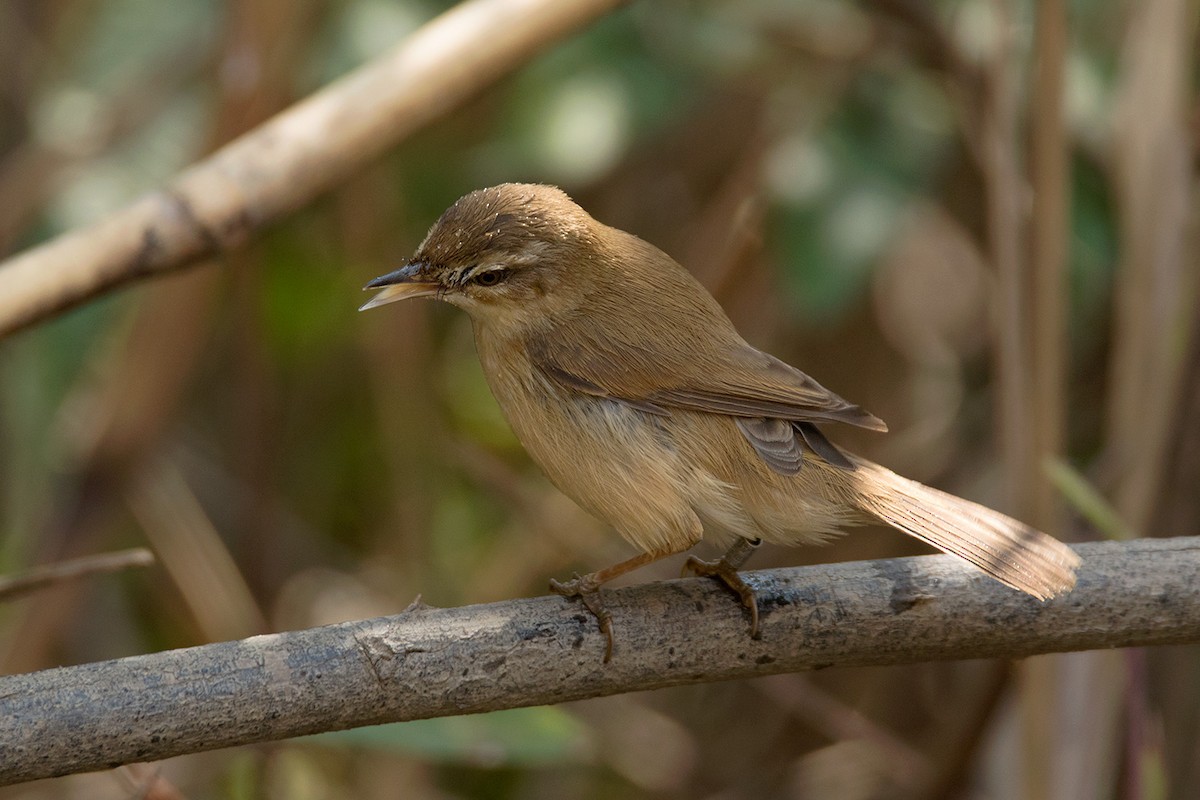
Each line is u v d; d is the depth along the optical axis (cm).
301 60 1145
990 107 1047
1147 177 1000
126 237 782
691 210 1373
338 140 822
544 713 885
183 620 1302
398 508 1305
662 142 1362
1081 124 1160
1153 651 1106
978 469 1295
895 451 1331
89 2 1377
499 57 853
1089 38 1178
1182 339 978
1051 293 934
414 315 1290
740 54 1174
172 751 616
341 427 1444
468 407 1391
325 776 1259
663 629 684
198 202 793
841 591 696
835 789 1307
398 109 834
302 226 1378
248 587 1265
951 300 1390
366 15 1147
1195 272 985
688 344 804
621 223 1373
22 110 1362
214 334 1321
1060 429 936
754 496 784
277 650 631
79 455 1166
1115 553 704
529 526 1338
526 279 824
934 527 736
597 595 688
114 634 1309
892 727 1348
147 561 751
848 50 1164
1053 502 931
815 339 1330
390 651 641
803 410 781
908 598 695
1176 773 1095
